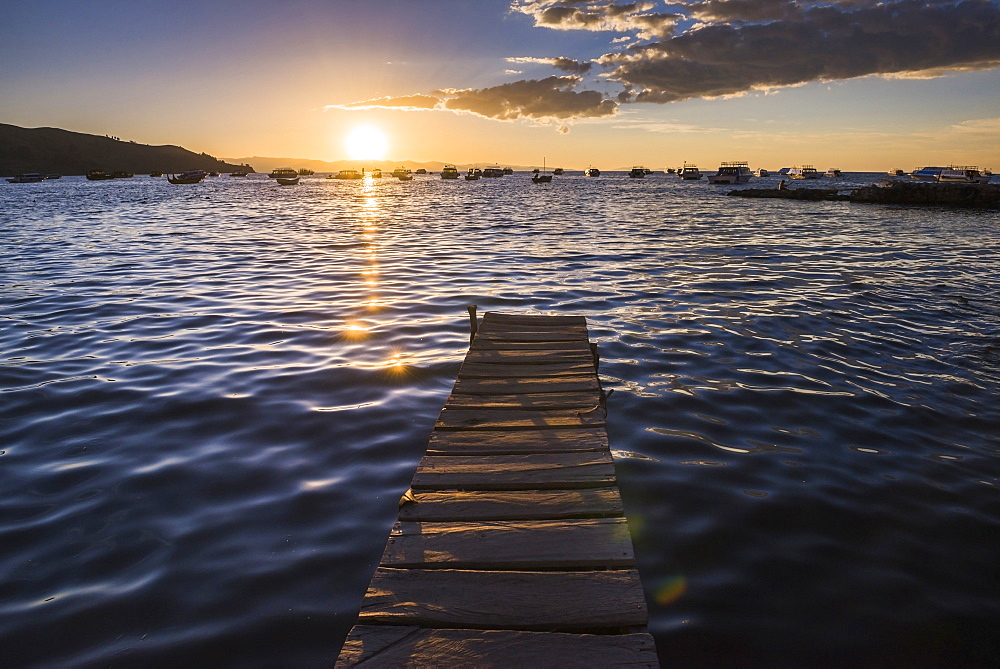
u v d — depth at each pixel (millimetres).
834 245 23625
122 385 7773
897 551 4488
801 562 4348
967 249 22469
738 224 33312
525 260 19203
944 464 5844
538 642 2842
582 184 124562
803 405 7285
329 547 4457
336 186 120812
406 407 7145
